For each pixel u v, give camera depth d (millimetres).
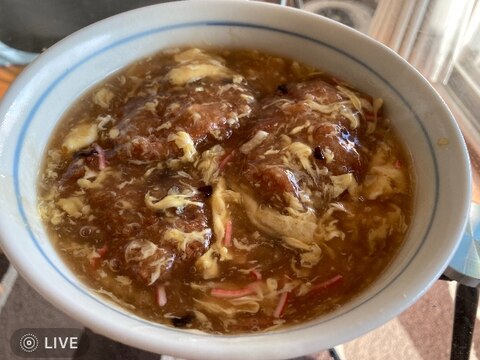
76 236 146
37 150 156
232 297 138
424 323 163
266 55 186
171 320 132
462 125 210
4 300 163
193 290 139
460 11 229
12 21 197
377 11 245
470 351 159
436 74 229
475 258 160
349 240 148
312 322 122
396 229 149
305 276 143
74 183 154
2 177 136
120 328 112
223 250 143
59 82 163
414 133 159
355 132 165
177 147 156
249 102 170
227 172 158
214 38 184
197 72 173
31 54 191
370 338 160
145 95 174
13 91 150
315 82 174
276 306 137
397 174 158
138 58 181
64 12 201
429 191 146
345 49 173
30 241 130
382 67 167
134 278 138
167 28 178
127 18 172
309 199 150
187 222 144
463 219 129
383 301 118
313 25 174
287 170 150
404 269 127
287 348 109
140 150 155
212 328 131
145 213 146
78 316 113
